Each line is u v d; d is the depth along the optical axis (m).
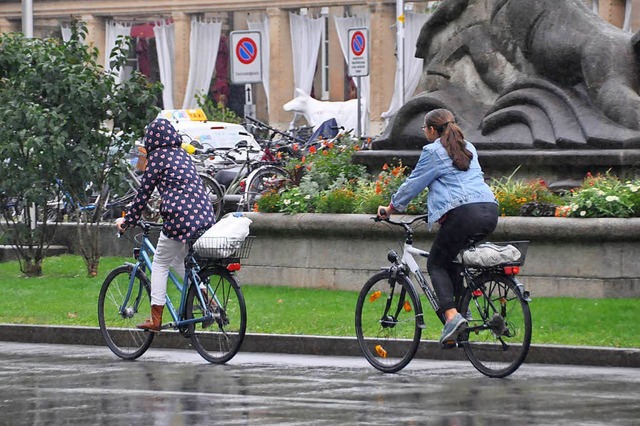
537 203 41.34
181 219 32.66
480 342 30.05
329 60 132.50
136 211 33.28
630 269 39.75
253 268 45.06
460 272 30.16
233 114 108.81
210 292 32.62
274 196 45.19
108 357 34.03
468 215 29.56
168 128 33.19
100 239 57.84
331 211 44.19
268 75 134.12
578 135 46.09
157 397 27.42
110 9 139.50
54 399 27.28
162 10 137.50
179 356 34.19
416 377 30.03
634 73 46.81
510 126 47.94
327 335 34.62
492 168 47.34
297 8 132.12
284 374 30.67
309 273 44.16
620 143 45.16
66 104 48.97
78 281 48.31
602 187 41.31
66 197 52.03
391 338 31.22
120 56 49.81
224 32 138.00
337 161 49.50
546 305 38.03
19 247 50.84
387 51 127.81
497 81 49.72
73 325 37.50
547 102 47.44
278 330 35.53
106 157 49.84
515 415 25.17
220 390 28.28
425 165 29.91
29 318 38.84
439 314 30.25
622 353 31.66
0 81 50.09
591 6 108.31
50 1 142.12
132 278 33.84
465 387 28.48
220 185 60.91
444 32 51.38
